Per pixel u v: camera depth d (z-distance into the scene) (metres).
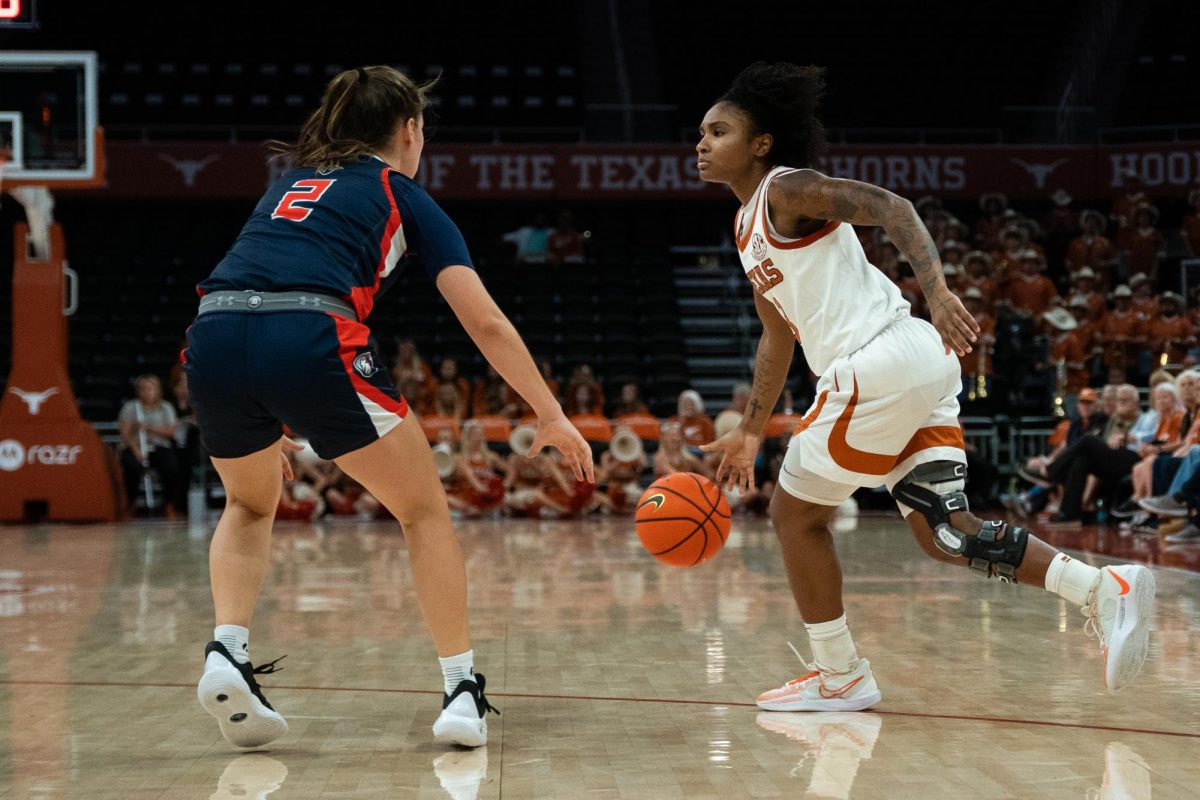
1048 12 21.42
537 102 20.47
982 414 12.76
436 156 17.03
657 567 6.77
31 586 5.98
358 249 2.59
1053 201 17.28
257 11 20.73
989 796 2.14
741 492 3.21
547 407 2.61
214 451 2.64
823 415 2.87
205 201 17.39
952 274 14.02
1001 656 3.65
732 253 18.55
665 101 20.84
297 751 2.56
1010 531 2.78
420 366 13.45
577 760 2.46
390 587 5.78
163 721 2.86
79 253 17.28
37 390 11.66
